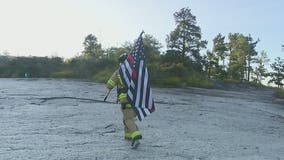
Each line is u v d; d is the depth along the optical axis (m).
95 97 23.27
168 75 57.72
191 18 77.31
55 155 8.52
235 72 106.81
